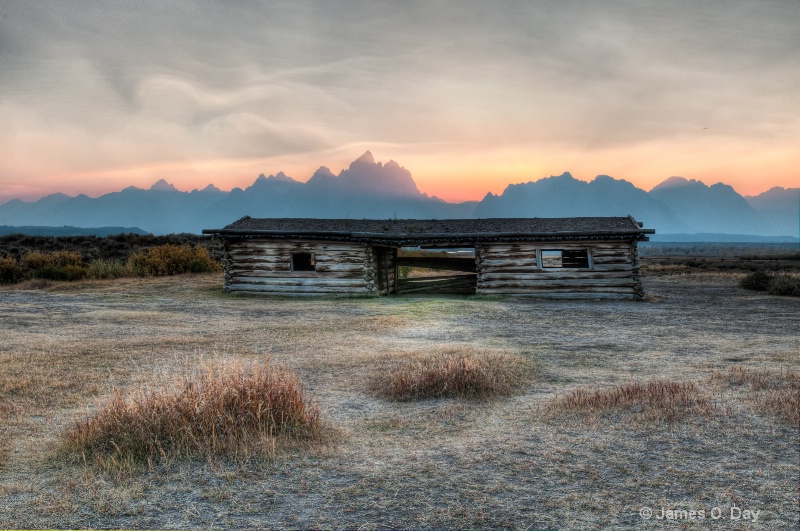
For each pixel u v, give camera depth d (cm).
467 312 1822
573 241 2227
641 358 1097
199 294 2319
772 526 407
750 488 476
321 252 2328
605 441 605
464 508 448
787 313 1794
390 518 432
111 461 542
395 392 818
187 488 490
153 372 940
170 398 637
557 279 2230
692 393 781
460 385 836
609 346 1240
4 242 4519
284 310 1880
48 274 2792
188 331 1423
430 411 749
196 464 545
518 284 2259
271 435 607
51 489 487
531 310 1877
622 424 658
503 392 841
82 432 588
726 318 1689
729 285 2911
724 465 530
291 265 2355
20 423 674
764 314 1775
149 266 3000
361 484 499
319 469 536
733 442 591
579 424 666
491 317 1720
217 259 4169
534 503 456
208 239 5291
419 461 558
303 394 735
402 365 1003
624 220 2381
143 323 1547
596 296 2202
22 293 2200
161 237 5147
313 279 2325
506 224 2441
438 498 468
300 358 1088
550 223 2411
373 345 1243
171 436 577
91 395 801
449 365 877
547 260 4378
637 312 1838
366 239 2284
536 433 643
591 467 532
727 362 1039
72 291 2330
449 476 516
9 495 475
